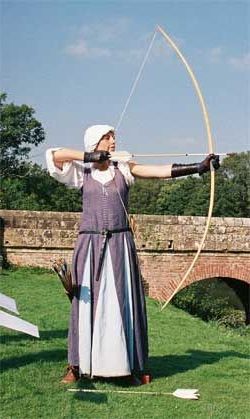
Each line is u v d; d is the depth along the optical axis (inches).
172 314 638.5
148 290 959.6
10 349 365.7
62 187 2005.4
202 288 1077.8
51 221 935.0
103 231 295.1
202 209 1838.1
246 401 287.4
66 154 291.9
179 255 969.5
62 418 254.1
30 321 489.1
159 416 261.4
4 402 269.9
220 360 373.4
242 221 990.4
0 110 1925.4
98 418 255.8
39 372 312.8
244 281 991.6
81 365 292.8
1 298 311.3
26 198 1754.4
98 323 290.8
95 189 298.0
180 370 338.6
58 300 638.5
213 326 601.6
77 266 297.3
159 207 1968.5
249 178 1774.1
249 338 549.6
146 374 308.5
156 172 299.7
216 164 292.2
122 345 290.8
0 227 922.7
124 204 300.8
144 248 958.4
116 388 293.1
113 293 292.5
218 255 982.4
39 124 1955.0
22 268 923.4
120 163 302.0
